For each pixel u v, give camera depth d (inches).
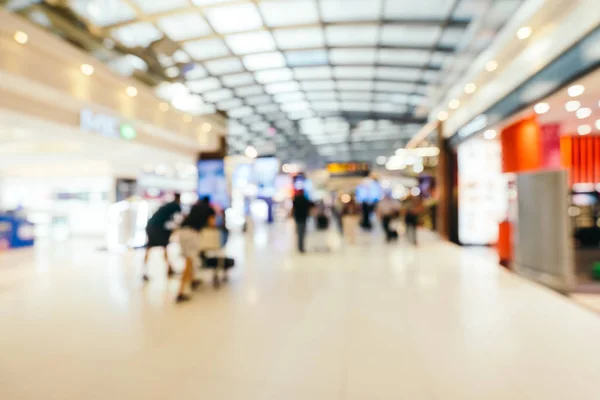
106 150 516.4
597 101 256.2
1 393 106.7
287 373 118.3
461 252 400.5
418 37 382.9
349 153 1293.1
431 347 138.8
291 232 698.2
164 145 535.2
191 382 112.8
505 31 253.6
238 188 743.7
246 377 115.7
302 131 891.4
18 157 575.2
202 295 218.5
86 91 349.4
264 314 180.4
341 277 268.7
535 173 257.9
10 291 231.9
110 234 436.1
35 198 665.6
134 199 451.2
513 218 311.7
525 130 310.7
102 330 159.6
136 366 124.0
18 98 314.7
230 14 344.2
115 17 309.4
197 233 215.2
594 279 258.8
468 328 159.5
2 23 246.1
